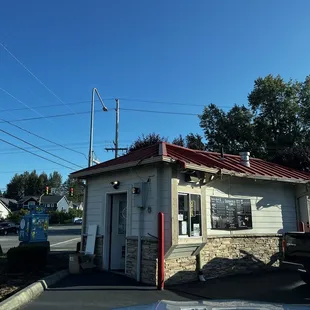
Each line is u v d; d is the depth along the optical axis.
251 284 8.96
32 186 109.88
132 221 9.55
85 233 11.46
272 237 11.66
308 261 8.63
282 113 32.16
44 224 16.56
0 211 71.88
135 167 9.55
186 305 2.85
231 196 10.84
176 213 8.59
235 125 32.66
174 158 8.55
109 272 10.16
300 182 12.17
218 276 9.88
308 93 32.12
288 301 7.16
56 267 10.88
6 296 7.02
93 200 11.43
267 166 13.66
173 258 8.78
